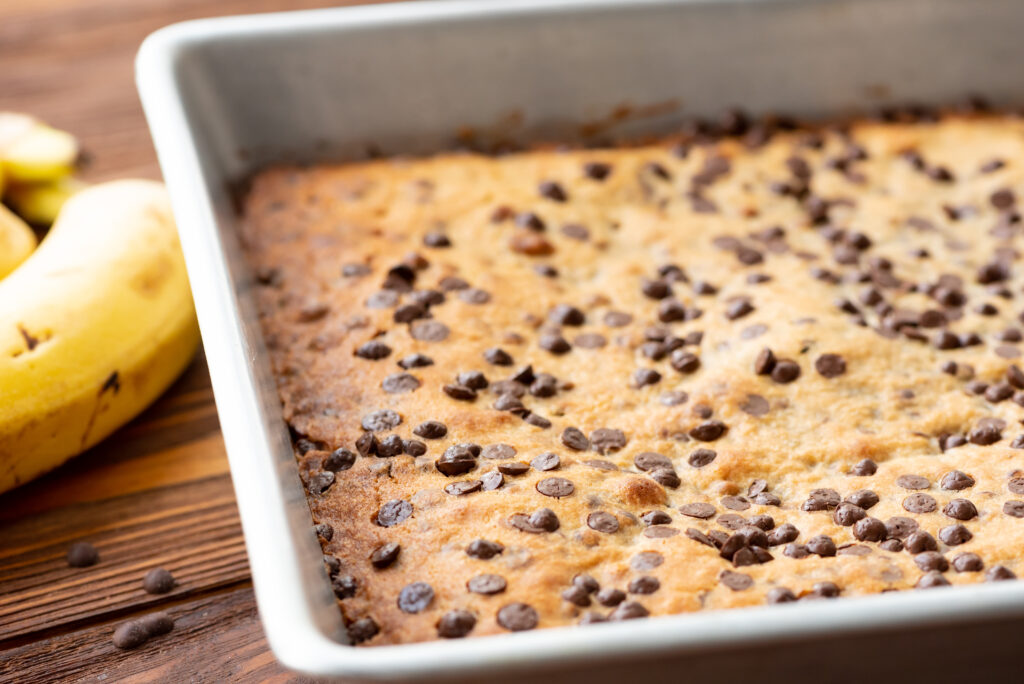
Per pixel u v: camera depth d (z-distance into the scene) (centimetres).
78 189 67
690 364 57
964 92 69
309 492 54
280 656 45
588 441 55
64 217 61
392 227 63
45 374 55
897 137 67
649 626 46
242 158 65
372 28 64
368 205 64
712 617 46
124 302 58
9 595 55
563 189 65
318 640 46
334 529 53
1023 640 47
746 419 56
